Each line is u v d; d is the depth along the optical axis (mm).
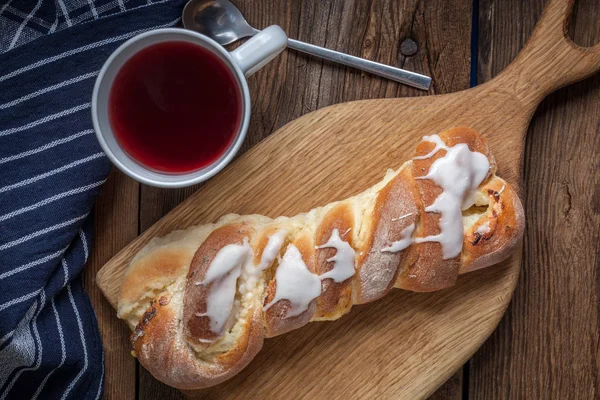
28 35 558
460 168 524
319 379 561
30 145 550
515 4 582
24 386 560
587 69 551
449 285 537
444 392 588
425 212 521
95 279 565
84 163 551
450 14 580
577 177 583
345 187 561
